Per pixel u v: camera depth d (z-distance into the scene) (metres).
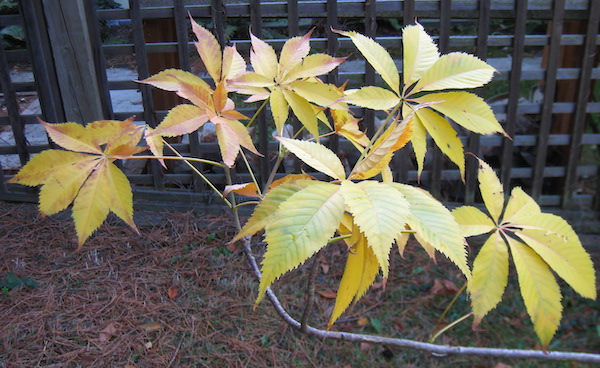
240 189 1.00
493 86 5.11
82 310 2.58
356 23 3.49
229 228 3.23
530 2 3.00
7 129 4.52
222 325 2.58
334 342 2.53
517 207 1.16
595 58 3.29
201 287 2.81
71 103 3.09
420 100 1.03
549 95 3.13
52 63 3.04
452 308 2.78
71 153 0.95
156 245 3.10
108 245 3.07
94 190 0.94
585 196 3.34
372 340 1.29
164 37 3.50
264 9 2.96
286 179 1.00
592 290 1.04
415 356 2.50
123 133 0.99
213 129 3.57
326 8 2.95
